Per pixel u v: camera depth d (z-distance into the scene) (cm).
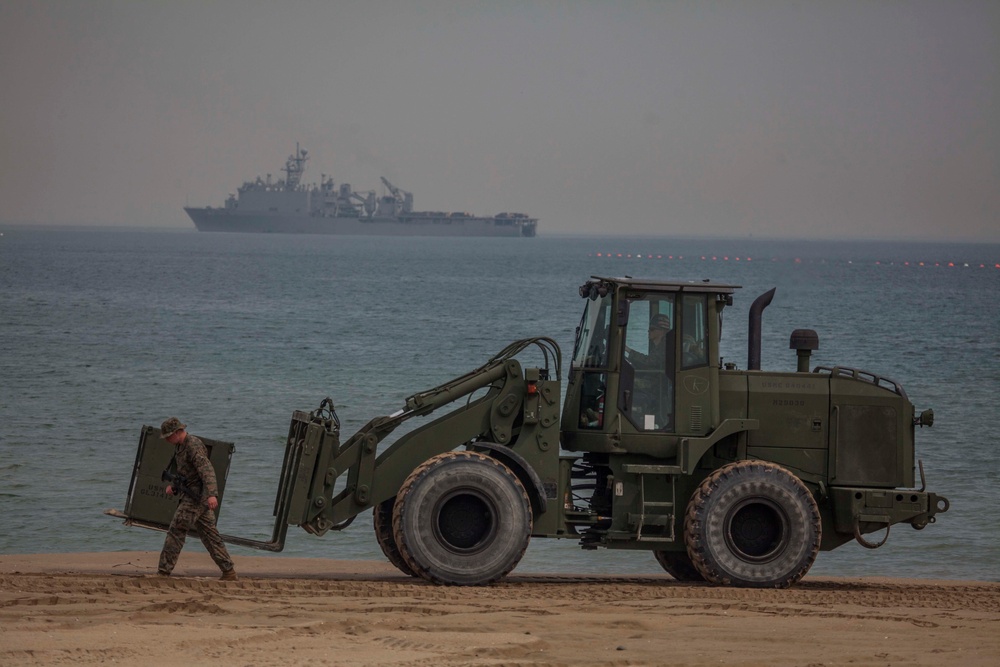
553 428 4181
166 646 2678
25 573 3894
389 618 3173
